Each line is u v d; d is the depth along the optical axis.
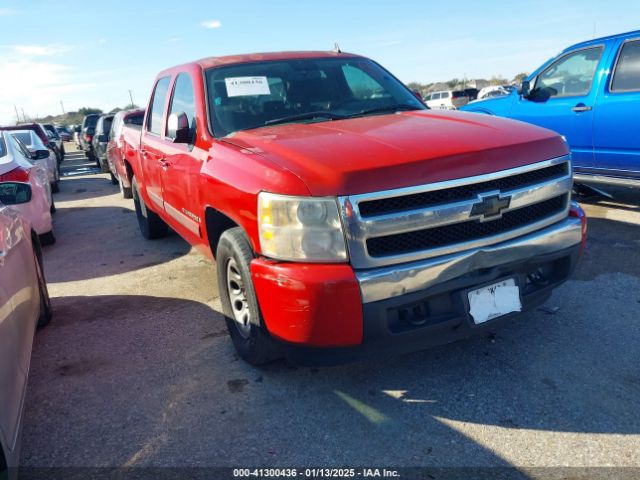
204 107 3.88
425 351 3.42
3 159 6.47
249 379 3.25
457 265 2.70
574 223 3.15
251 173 2.88
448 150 2.75
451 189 2.71
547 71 6.96
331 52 4.73
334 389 3.08
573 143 6.62
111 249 6.71
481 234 2.82
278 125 3.70
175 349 3.74
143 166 5.68
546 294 3.13
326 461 2.49
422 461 2.45
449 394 2.94
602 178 6.29
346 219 2.54
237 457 2.56
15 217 3.47
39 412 3.09
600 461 2.37
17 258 3.19
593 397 2.82
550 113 6.84
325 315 2.56
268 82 4.08
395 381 3.12
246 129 3.68
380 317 2.59
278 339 2.78
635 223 5.73
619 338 3.38
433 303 2.72
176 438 2.74
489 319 2.80
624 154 6.02
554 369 3.10
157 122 5.26
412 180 2.62
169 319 4.27
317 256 2.58
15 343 2.59
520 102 7.33
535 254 2.96
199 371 3.39
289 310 2.62
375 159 2.66
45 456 2.68
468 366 3.21
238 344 3.39
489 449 2.50
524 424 2.65
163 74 5.31
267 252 2.72
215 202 3.29
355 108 4.05
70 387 3.34
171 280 5.25
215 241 3.73
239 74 4.11
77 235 7.76
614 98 6.01
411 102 4.33
